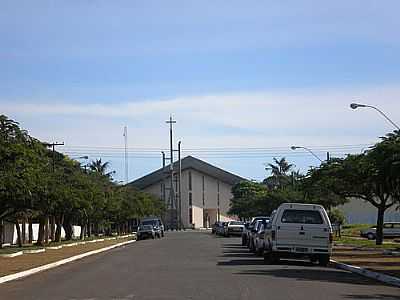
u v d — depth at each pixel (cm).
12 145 3522
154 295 1670
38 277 2353
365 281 2130
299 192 6588
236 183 12569
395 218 9225
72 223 7319
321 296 1656
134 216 9019
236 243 5303
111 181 8594
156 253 3850
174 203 12156
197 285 1914
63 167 6178
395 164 2972
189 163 13012
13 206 3906
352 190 4634
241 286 1880
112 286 1922
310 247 2741
